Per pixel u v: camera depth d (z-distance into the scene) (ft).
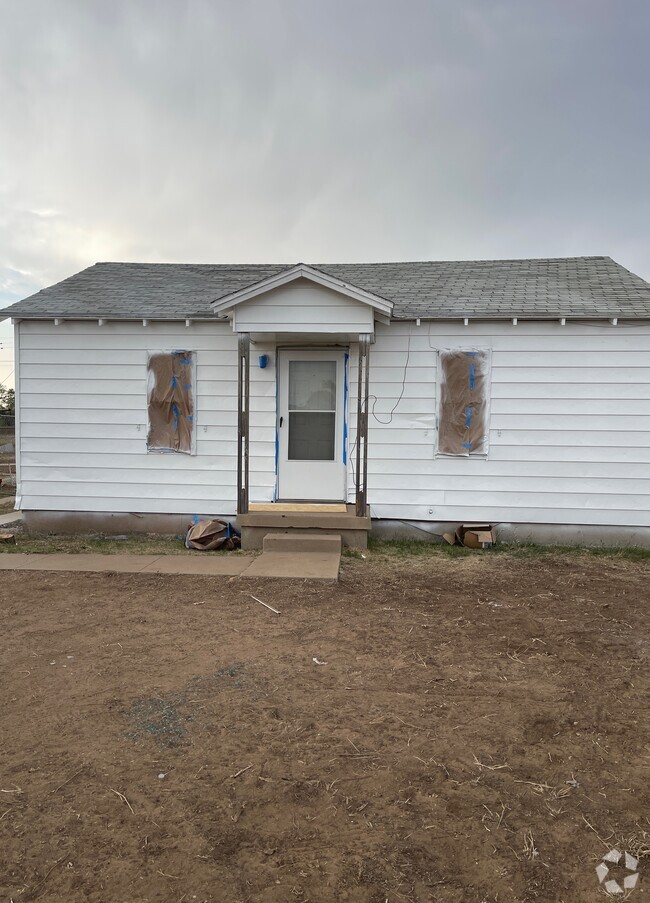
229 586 20.83
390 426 28.55
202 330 29.09
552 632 16.69
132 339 29.35
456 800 9.32
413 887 7.62
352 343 28.55
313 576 21.57
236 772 10.02
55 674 13.78
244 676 13.74
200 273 35.76
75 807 9.08
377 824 8.77
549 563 24.84
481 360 27.84
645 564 24.84
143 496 29.89
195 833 8.54
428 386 28.22
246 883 7.66
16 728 11.38
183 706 12.30
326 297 25.38
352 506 28.32
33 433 30.01
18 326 29.60
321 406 28.96
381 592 20.47
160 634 16.34
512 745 10.91
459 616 18.03
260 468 29.25
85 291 31.89
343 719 11.82
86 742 10.91
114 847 8.25
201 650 15.24
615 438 27.35
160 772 10.00
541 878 7.75
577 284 30.76
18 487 30.27
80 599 19.39
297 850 8.24
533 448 27.86
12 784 9.63
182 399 29.30
